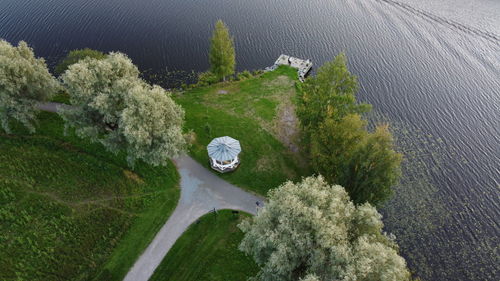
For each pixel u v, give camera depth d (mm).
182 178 51062
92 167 47812
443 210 50031
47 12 94188
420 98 70250
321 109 50625
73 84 43219
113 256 41312
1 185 42344
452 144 60188
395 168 41438
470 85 72500
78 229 41938
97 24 90625
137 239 43219
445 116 65875
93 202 44562
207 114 62906
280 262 31078
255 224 35375
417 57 81500
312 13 100625
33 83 46094
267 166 54000
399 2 103438
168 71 76062
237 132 59281
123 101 45969
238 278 40406
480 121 64375
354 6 103250
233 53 66625
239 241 43750
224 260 41906
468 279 43375
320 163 49906
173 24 92438
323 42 88312
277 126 61406
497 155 57875
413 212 49688
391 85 73938
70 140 50125
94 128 45188
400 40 87750
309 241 31438
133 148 43969
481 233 47531
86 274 39219
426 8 99500
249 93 69562
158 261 41375
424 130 63156
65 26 88938
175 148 44219
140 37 86375
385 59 81500
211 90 70250
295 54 84438
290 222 32562
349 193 43125
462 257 45188
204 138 57469
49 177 45156
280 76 74875
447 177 54531
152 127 43344
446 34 88500
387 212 49562
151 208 46594
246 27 93250
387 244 35438
